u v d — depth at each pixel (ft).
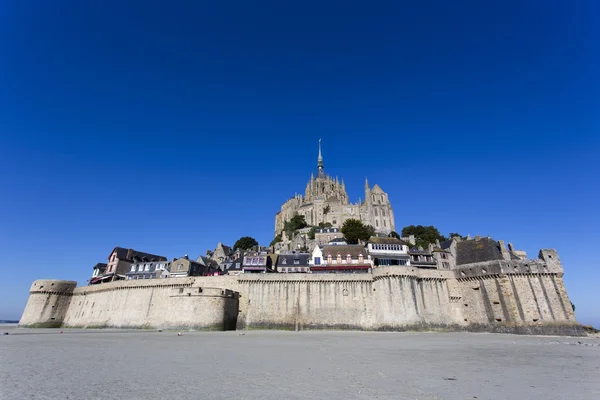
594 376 67.51
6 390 50.08
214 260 372.17
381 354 98.68
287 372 68.03
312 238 436.35
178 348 107.55
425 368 75.05
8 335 159.33
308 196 651.25
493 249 227.61
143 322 228.84
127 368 70.18
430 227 455.22
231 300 216.13
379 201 512.22
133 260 342.44
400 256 262.26
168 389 52.42
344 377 63.72
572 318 197.98
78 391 50.44
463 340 148.36
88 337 149.48
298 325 216.54
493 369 74.59
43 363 74.69
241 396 48.96
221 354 94.38
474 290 220.43
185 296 205.36
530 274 209.77
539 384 59.77
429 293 221.25
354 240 384.88
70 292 282.77
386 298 211.82
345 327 214.07
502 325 202.59
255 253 287.89
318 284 226.58
